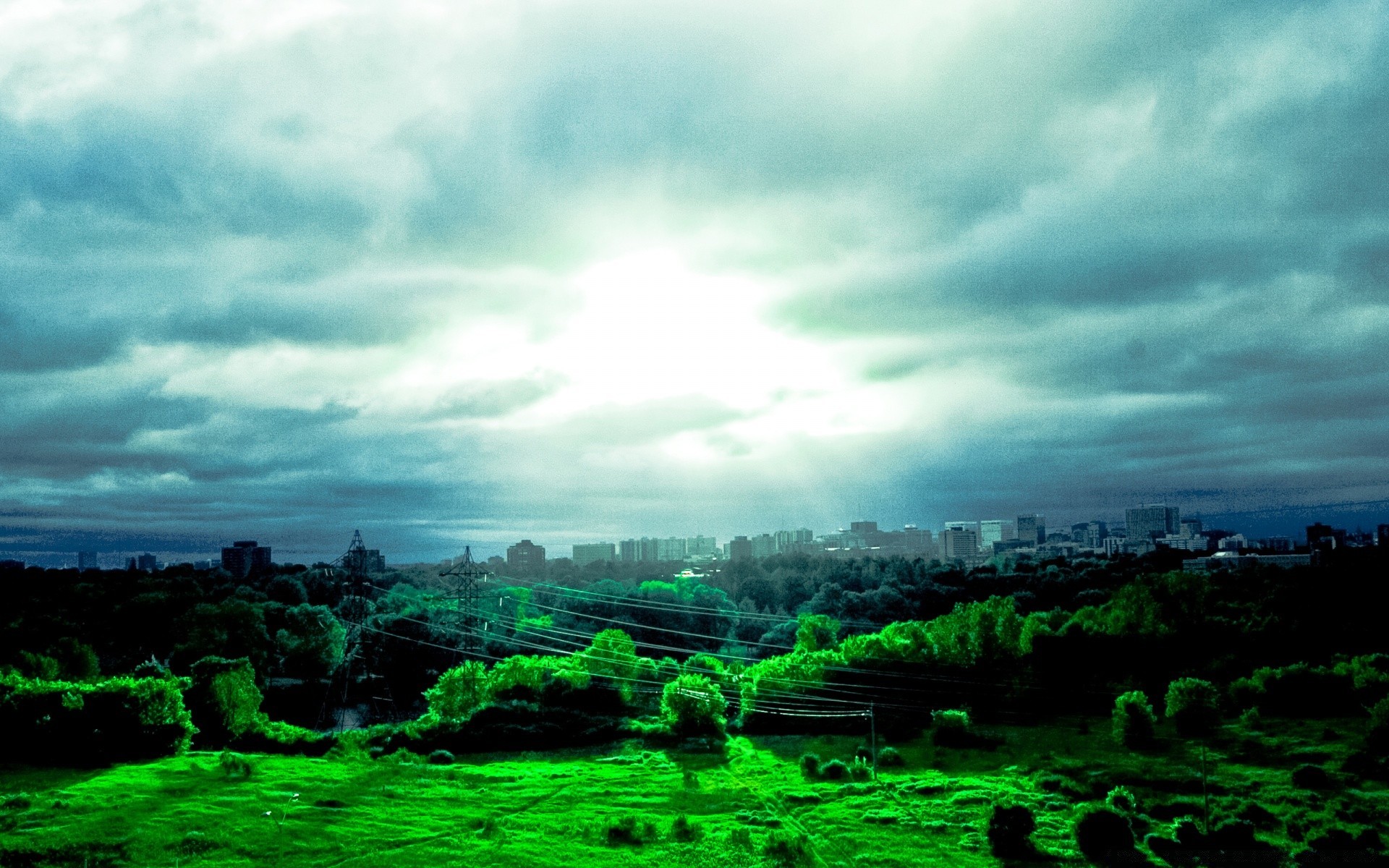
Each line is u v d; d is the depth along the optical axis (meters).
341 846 72.19
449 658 165.75
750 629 197.12
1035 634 128.62
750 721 119.38
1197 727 103.88
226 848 69.94
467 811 82.94
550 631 173.00
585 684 126.38
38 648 138.50
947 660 129.62
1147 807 80.19
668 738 114.50
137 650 161.38
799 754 106.44
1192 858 68.75
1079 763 95.31
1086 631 130.00
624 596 195.75
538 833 76.75
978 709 123.12
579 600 195.75
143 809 77.31
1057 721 116.88
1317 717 106.88
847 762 101.56
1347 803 78.25
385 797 86.06
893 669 129.50
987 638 129.88
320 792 86.12
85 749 93.44
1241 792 83.12
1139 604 133.12
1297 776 84.62
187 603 167.88
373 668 156.88
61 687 96.56
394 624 164.88
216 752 102.62
